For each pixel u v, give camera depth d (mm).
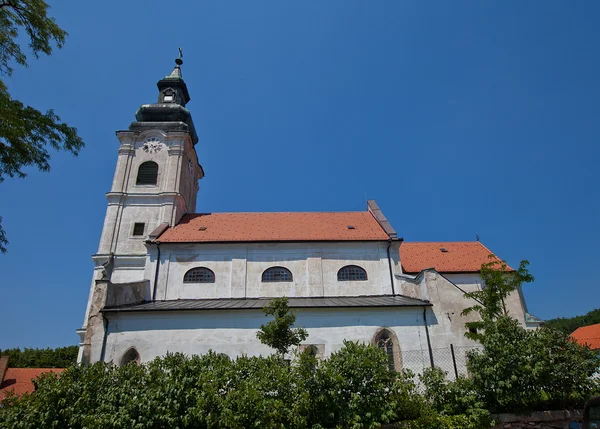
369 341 24219
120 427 13742
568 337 18500
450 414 16234
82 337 28969
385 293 29969
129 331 24062
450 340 24391
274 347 20047
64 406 14562
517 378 16625
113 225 34094
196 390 14766
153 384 15094
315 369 16047
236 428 13430
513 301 31109
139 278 31891
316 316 24703
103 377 15555
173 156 37438
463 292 25672
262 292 29672
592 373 17516
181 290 29422
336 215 37812
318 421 15016
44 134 19375
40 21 18406
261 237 31891
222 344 23797
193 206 42156
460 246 37531
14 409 14586
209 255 30688
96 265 32469
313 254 31000
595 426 11484
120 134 37844
